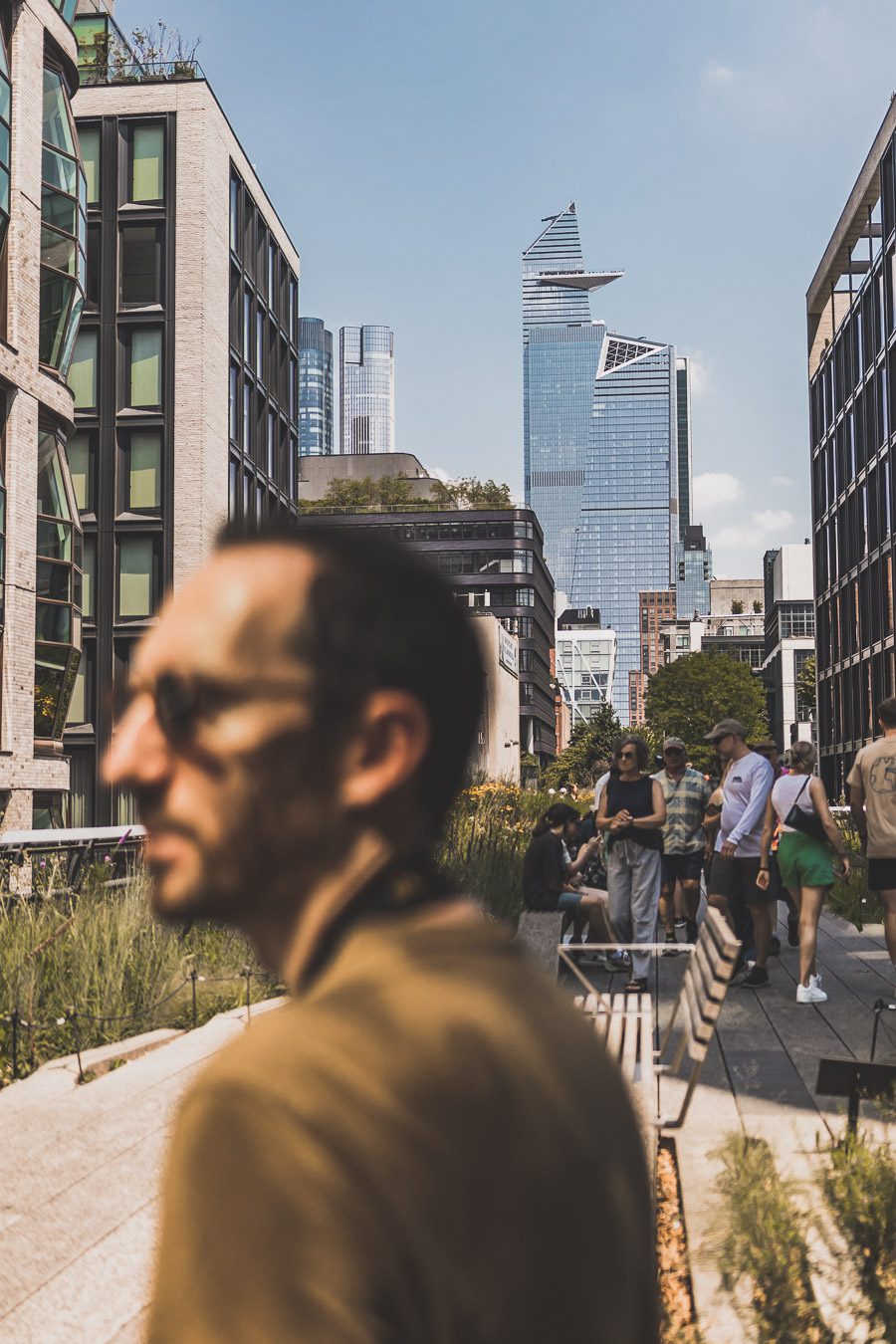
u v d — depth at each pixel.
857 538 47.97
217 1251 0.51
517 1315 0.54
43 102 24.33
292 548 0.61
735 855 9.41
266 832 0.58
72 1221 4.27
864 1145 3.31
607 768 12.17
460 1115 0.54
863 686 46.97
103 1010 7.24
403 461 131.38
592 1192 0.58
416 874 0.62
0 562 21.69
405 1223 0.52
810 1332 2.71
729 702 88.50
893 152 41.59
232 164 41.47
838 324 51.84
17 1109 5.74
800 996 8.62
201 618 0.59
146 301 37.78
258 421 44.06
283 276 48.44
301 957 0.60
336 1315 0.50
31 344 22.97
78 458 37.25
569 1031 0.62
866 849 8.50
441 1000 0.57
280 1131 0.52
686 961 11.00
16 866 9.34
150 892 0.60
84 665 36.44
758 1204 2.88
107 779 0.59
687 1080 6.28
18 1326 3.43
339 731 0.59
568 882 10.65
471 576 103.75
